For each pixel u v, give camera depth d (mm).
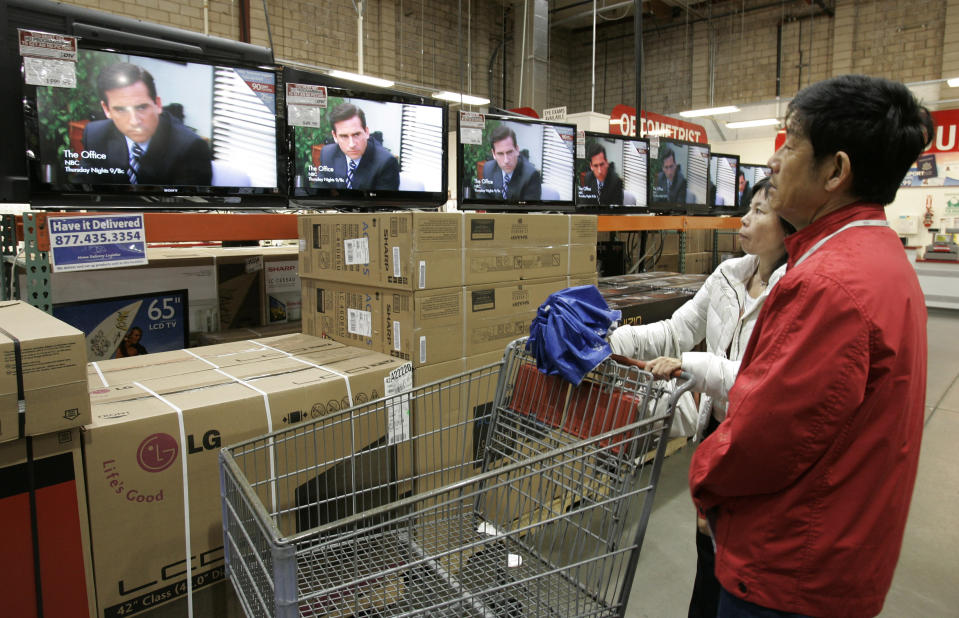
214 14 7816
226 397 1538
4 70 1793
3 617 1201
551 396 1606
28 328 1269
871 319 822
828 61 10312
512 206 3244
